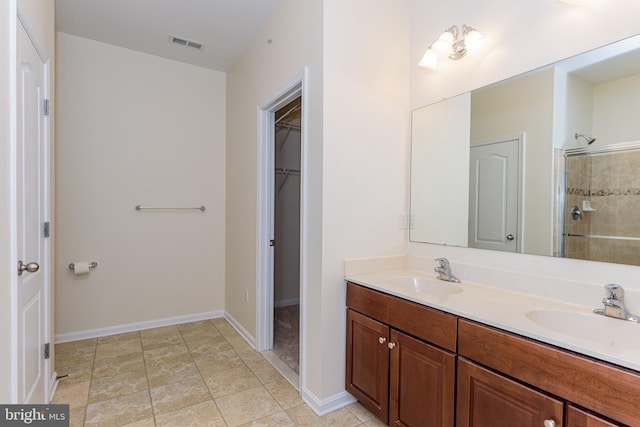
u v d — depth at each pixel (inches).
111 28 106.6
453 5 74.7
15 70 50.3
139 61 122.0
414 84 84.4
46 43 73.7
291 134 156.6
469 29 69.0
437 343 54.7
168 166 128.2
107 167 117.0
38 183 68.3
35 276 65.8
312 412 73.0
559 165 57.3
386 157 82.0
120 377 87.3
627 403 34.3
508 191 64.8
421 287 74.9
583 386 37.5
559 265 57.0
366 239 79.0
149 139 124.3
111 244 118.0
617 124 50.6
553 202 58.0
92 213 114.7
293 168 158.4
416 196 83.5
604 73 51.7
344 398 75.9
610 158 51.4
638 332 45.0
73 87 111.0
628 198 49.6
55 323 109.1
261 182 105.5
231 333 121.0
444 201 76.8
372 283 69.6
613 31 50.6
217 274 138.8
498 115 66.4
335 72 72.9
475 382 49.1
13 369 50.2
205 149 135.6
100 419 69.6
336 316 74.9
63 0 91.8
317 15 73.5
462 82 73.2
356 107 76.4
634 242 48.9
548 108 58.6
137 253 122.7
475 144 70.7
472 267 70.3
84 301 113.7
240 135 122.8
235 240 127.3
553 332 42.2
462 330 50.8
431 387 55.6
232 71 132.0
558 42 57.0
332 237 73.7
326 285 73.2
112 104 117.5
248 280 114.3
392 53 82.5
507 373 45.0
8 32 48.5
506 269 64.8
